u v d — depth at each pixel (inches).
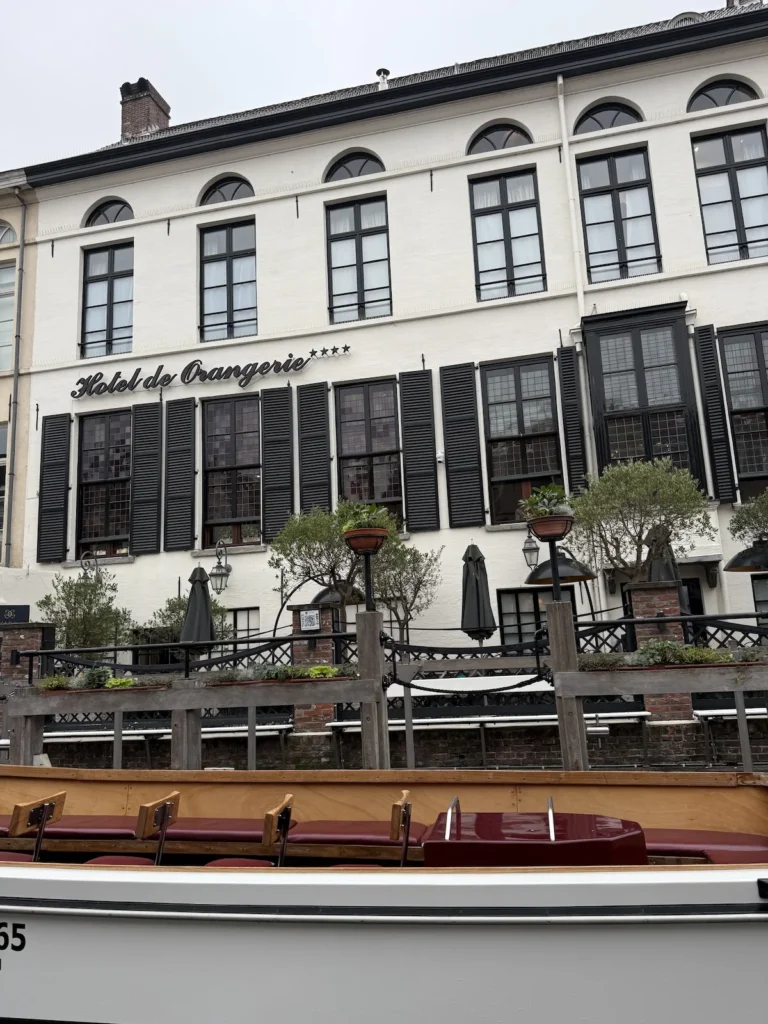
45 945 151.6
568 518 351.9
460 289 679.1
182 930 145.5
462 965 135.3
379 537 350.0
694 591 592.4
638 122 670.5
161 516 698.2
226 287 738.8
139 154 757.3
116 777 242.8
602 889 132.5
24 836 215.9
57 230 779.4
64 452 732.7
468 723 423.2
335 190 719.1
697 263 636.1
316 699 331.0
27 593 674.8
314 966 139.9
